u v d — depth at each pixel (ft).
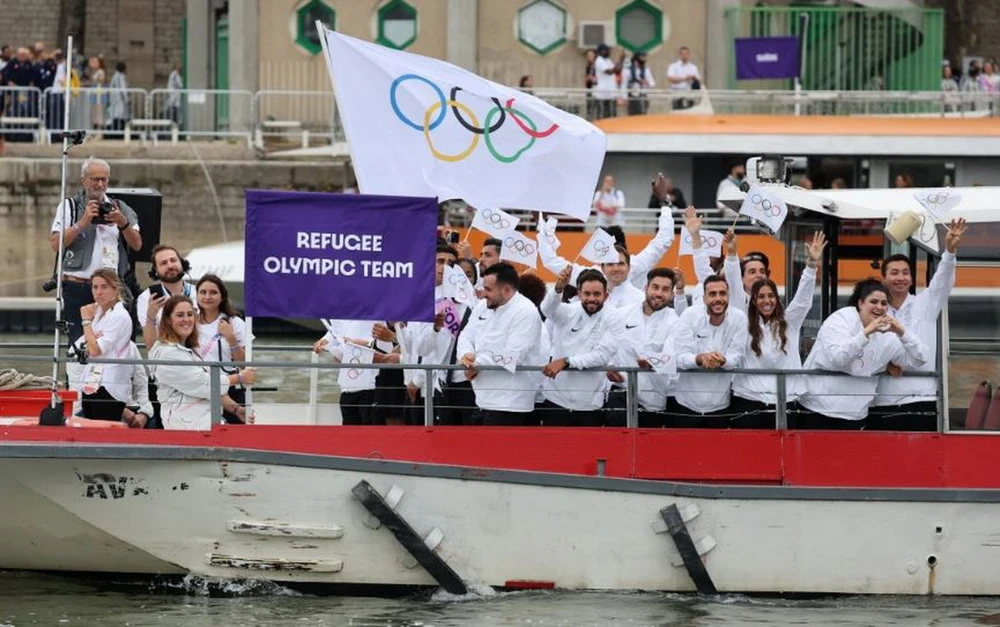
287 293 68.74
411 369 70.59
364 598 70.18
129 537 69.21
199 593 69.97
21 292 172.45
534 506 69.87
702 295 72.74
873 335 70.79
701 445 71.41
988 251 71.67
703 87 165.37
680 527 69.97
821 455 71.36
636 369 70.69
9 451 66.64
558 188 74.79
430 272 68.85
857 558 70.95
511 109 74.43
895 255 71.31
